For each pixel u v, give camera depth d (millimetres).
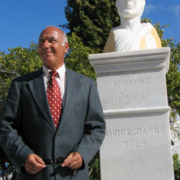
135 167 3250
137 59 3412
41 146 2031
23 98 2172
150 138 3285
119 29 4035
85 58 8930
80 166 1969
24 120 2146
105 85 3516
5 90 8531
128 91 3455
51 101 2156
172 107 9688
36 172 1900
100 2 12836
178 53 10609
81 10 13062
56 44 2289
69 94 2189
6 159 8844
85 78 2410
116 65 3494
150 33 3930
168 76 9195
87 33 12461
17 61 8828
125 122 3363
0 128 2086
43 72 2338
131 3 3969
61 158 1991
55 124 2090
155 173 3203
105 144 3350
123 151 3305
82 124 2199
